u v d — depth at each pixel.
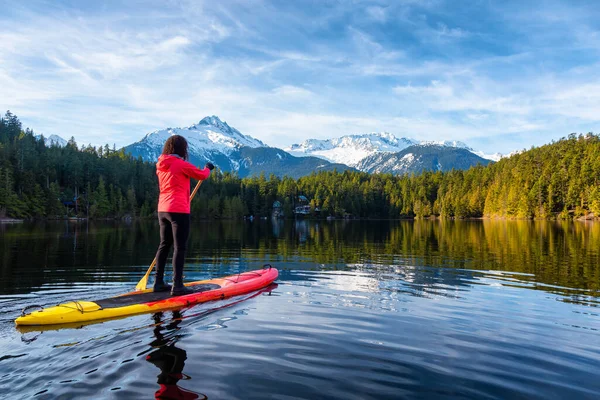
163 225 7.46
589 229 43.16
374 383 3.86
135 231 36.59
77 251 17.16
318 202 136.88
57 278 9.98
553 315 6.67
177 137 7.28
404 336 5.40
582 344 5.18
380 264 13.53
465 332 5.64
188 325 5.72
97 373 3.98
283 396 3.52
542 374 4.19
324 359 4.47
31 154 100.06
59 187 95.12
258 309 6.79
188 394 3.53
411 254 17.16
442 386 3.84
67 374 3.95
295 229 48.69
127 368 4.11
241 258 15.24
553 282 9.96
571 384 3.95
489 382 3.96
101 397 3.45
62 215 85.38
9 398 3.42
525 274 11.31
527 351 4.89
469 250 19.17
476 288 9.07
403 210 140.75
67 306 5.96
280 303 7.29
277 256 16.14
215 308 6.81
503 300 7.81
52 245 20.27
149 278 10.07
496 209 102.94
